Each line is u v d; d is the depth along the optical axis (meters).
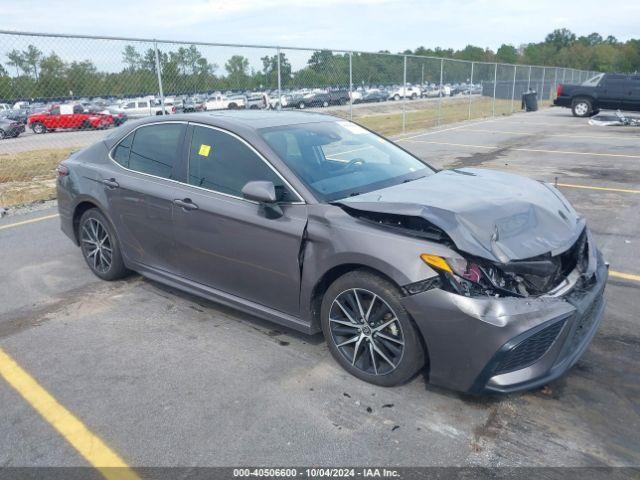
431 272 2.77
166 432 2.83
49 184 10.30
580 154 12.03
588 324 3.14
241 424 2.87
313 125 4.20
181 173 4.03
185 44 10.95
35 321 4.16
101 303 4.46
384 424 2.85
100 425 2.90
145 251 4.38
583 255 3.23
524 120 22.41
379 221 3.12
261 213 3.45
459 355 2.77
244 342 3.76
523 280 2.89
